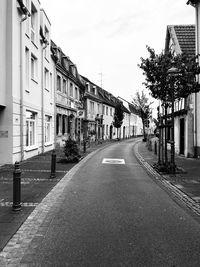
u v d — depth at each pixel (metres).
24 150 16.98
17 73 15.58
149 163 17.45
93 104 44.59
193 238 5.45
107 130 53.81
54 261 4.44
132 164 17.17
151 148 28.53
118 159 19.81
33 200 8.10
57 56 25.69
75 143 17.84
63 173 12.98
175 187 10.23
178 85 13.86
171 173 12.98
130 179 11.91
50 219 6.46
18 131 15.73
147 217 6.73
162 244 5.14
